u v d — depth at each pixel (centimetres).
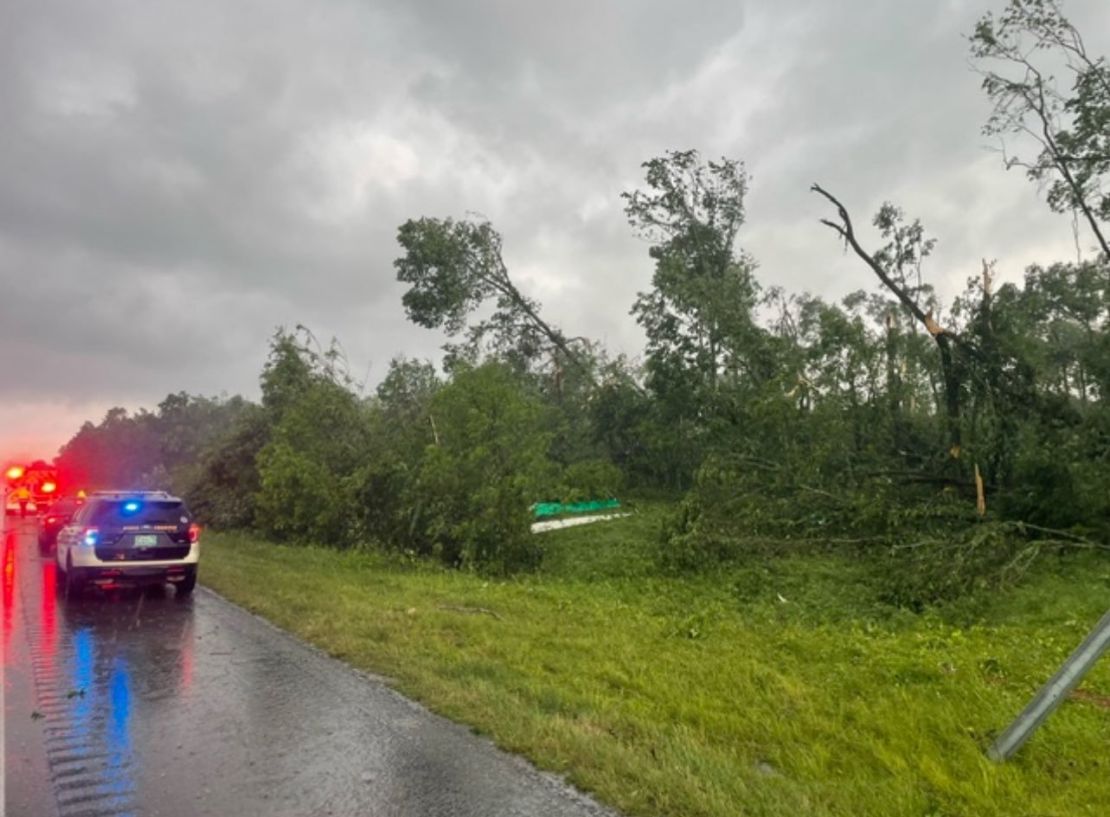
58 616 1034
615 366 3016
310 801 450
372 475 1978
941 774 497
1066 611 1097
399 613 1007
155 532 1175
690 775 470
